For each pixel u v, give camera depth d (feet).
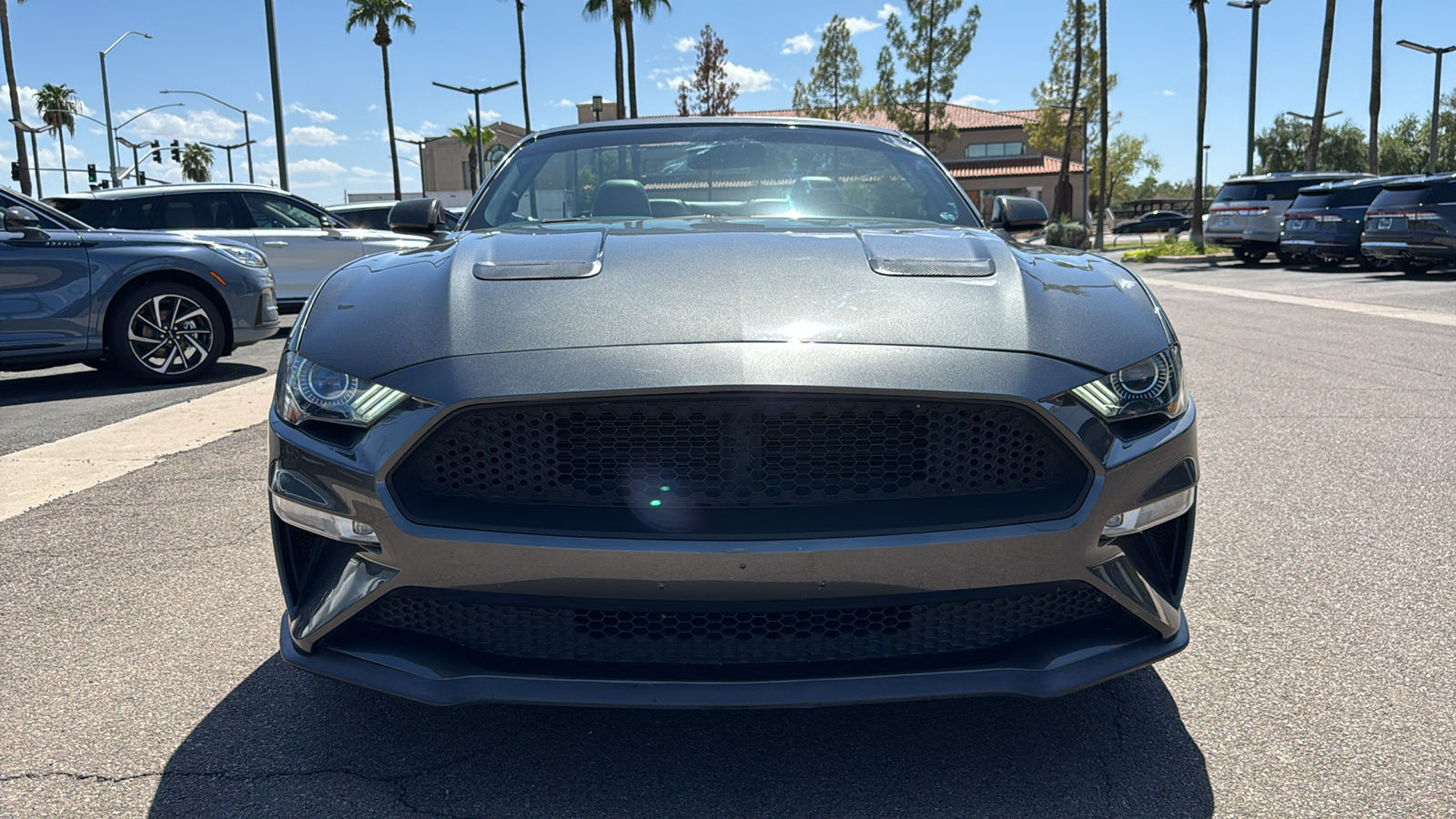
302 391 6.32
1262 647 8.35
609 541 5.68
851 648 6.08
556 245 7.78
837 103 123.03
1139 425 6.30
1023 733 6.98
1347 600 9.33
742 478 5.94
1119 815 5.97
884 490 6.03
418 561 5.86
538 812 6.05
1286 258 62.69
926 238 8.11
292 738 6.95
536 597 5.85
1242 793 6.20
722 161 10.84
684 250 7.50
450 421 5.94
